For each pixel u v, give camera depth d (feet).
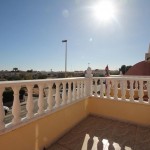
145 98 21.61
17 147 10.02
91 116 20.63
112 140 14.24
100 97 20.49
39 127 11.93
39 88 11.80
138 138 14.69
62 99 15.15
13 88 9.57
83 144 13.48
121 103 19.03
